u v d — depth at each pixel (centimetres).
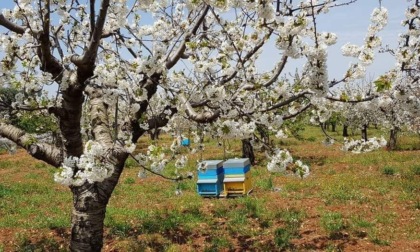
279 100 504
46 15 483
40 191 1483
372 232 864
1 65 501
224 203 1152
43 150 540
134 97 493
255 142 560
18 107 505
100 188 513
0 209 1200
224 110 494
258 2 401
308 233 878
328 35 467
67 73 500
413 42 491
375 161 1791
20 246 845
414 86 455
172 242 857
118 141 514
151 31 695
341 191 1217
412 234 849
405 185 1274
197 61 520
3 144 620
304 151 2327
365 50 461
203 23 638
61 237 902
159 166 557
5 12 562
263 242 836
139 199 1270
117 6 584
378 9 468
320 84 409
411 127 2384
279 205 1104
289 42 408
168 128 768
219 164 1252
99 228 524
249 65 607
